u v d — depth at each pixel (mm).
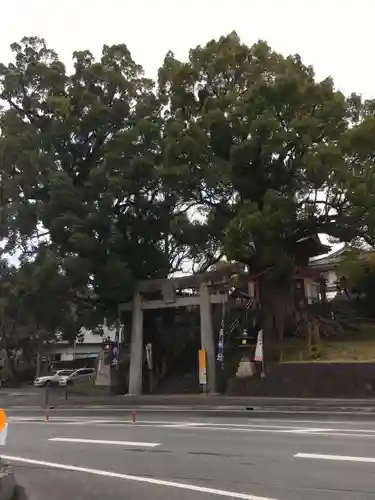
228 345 35750
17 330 60125
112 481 9375
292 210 29047
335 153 27922
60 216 32656
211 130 30859
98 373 39094
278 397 27297
